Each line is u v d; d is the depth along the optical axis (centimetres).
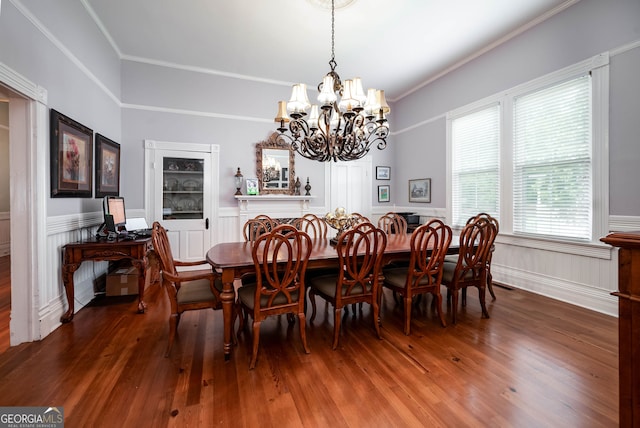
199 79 451
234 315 224
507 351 211
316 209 530
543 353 208
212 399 161
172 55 411
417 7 308
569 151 307
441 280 272
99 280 341
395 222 424
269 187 491
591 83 288
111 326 254
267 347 219
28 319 223
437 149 482
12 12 195
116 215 321
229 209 471
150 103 427
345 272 248
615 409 153
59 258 260
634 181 261
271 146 490
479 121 409
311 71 459
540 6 308
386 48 391
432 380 178
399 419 147
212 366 193
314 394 165
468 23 337
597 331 242
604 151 279
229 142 470
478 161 411
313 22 334
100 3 302
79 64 290
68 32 269
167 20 330
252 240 339
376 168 575
